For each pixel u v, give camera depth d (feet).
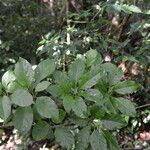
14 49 13.91
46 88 2.90
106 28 11.87
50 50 9.36
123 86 3.11
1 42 13.89
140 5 9.18
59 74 2.94
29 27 14.12
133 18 10.98
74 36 10.34
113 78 3.15
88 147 3.05
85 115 2.92
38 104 2.76
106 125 3.03
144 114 11.75
